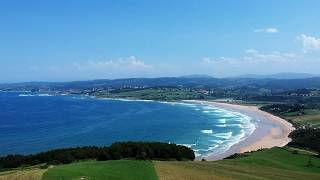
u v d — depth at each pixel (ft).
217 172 250.57
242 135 629.92
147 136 619.67
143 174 222.69
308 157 367.66
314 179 260.62
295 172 288.10
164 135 629.10
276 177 254.06
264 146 527.40
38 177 200.85
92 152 301.63
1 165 290.35
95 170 224.94
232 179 229.86
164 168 246.68
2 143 547.90
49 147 517.96
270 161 333.83
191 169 252.42
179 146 333.42
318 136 552.00
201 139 587.27
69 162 287.89
